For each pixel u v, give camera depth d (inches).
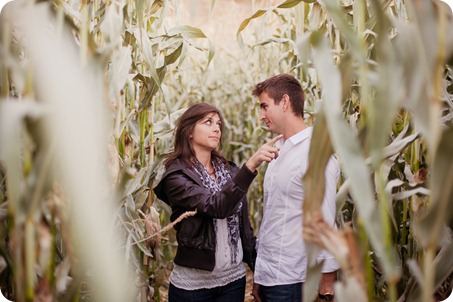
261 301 65.6
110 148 41.0
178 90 145.0
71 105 21.2
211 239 63.2
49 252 26.1
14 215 24.7
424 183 34.4
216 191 65.1
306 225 25.0
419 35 23.4
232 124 159.6
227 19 160.1
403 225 59.9
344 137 22.6
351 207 66.5
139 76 62.5
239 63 158.1
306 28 83.1
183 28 69.2
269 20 119.9
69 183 21.6
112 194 36.3
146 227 62.1
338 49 64.5
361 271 24.0
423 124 23.2
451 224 35.9
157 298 79.8
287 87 62.9
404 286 59.6
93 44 26.8
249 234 71.3
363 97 25.3
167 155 66.1
